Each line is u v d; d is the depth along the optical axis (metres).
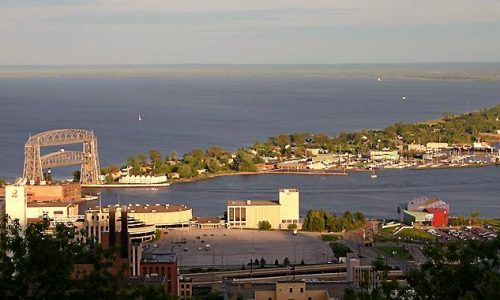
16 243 161.62
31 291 159.75
